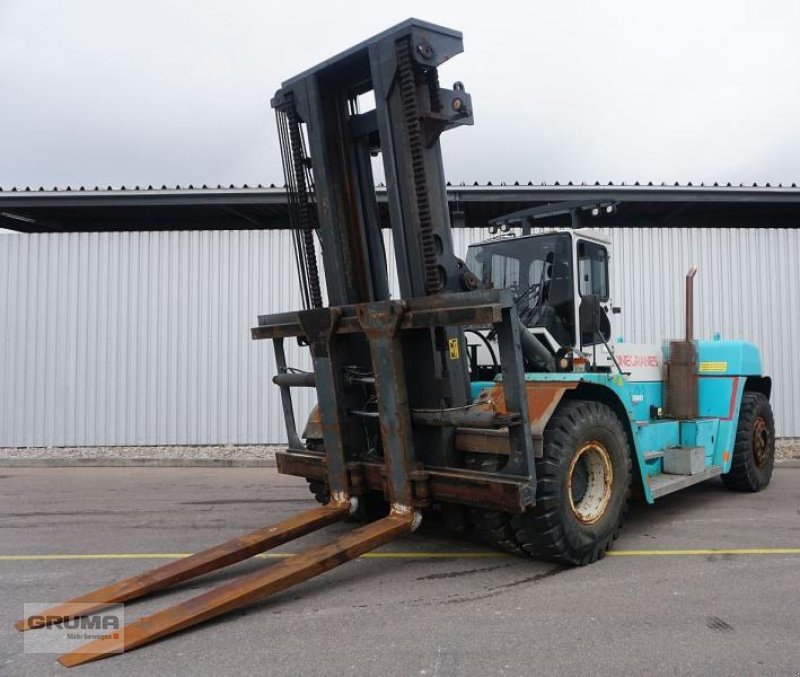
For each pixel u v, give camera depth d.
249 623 3.93
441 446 4.97
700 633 3.73
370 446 5.43
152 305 11.68
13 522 6.60
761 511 6.86
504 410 4.84
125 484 8.80
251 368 11.66
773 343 11.91
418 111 4.69
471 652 3.51
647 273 11.87
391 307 4.66
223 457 10.72
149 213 12.97
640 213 13.52
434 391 5.03
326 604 4.25
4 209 12.30
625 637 3.68
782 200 11.65
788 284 11.98
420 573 4.88
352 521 6.32
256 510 7.09
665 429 6.77
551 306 5.97
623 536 5.88
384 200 10.47
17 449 11.48
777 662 3.38
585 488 5.17
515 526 4.84
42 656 3.50
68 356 11.62
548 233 6.10
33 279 11.66
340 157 5.36
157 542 5.82
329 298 5.37
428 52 4.66
